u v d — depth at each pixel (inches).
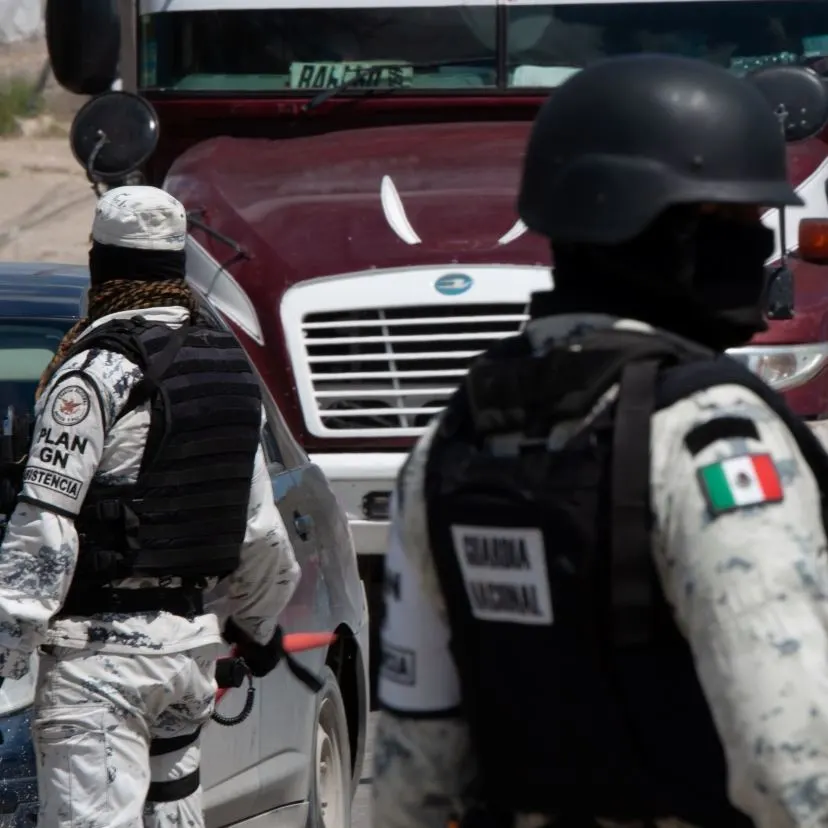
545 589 295.9
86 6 1076.5
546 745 300.4
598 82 311.6
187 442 555.5
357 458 986.1
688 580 279.1
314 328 985.5
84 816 542.6
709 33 1110.4
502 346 322.3
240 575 597.3
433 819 329.1
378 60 1135.0
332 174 1077.8
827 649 274.1
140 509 547.5
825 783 267.4
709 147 303.0
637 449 287.3
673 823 290.0
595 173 305.4
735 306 312.5
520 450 301.6
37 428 546.9
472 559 308.8
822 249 991.6
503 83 1125.7
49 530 533.6
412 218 1015.6
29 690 577.3
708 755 284.0
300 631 727.1
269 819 695.7
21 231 3476.9
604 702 291.4
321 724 767.7
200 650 563.8
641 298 310.5
